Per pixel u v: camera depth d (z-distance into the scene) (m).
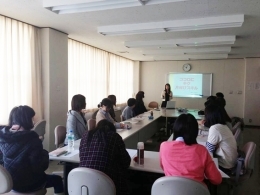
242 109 7.86
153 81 8.94
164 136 5.84
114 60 7.33
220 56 7.21
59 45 4.31
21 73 3.79
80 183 1.59
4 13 3.28
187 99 8.48
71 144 2.58
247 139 5.82
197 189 1.39
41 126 3.53
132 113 4.98
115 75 7.43
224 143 2.32
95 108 6.21
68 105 4.96
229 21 3.26
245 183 3.32
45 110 4.13
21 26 3.72
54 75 4.21
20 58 3.75
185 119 1.67
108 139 1.81
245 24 3.66
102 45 5.82
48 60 4.06
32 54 3.94
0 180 1.65
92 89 6.04
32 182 1.85
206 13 3.19
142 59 8.50
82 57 5.54
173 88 8.62
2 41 3.41
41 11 3.17
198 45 5.19
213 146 2.33
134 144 3.77
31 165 1.80
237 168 2.27
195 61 8.32
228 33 4.30
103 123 1.99
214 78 8.12
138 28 3.75
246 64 7.57
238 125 3.91
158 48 5.92
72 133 2.82
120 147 1.84
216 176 1.59
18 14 3.32
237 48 5.81
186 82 8.44
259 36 4.47
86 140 1.86
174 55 7.13
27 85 3.89
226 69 7.96
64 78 4.49
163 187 1.46
